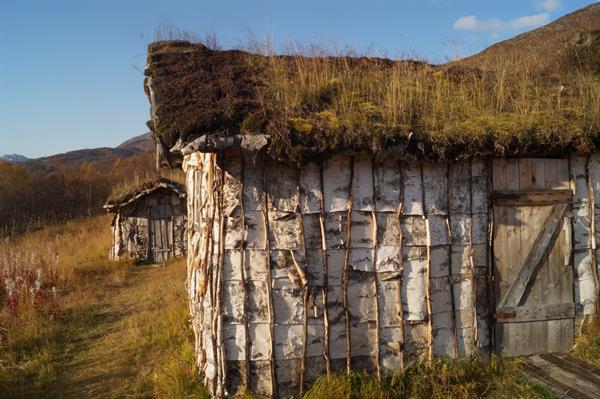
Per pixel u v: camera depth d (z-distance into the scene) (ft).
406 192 16.66
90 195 107.14
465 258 17.51
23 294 31.94
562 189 18.93
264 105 15.92
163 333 25.38
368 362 16.40
